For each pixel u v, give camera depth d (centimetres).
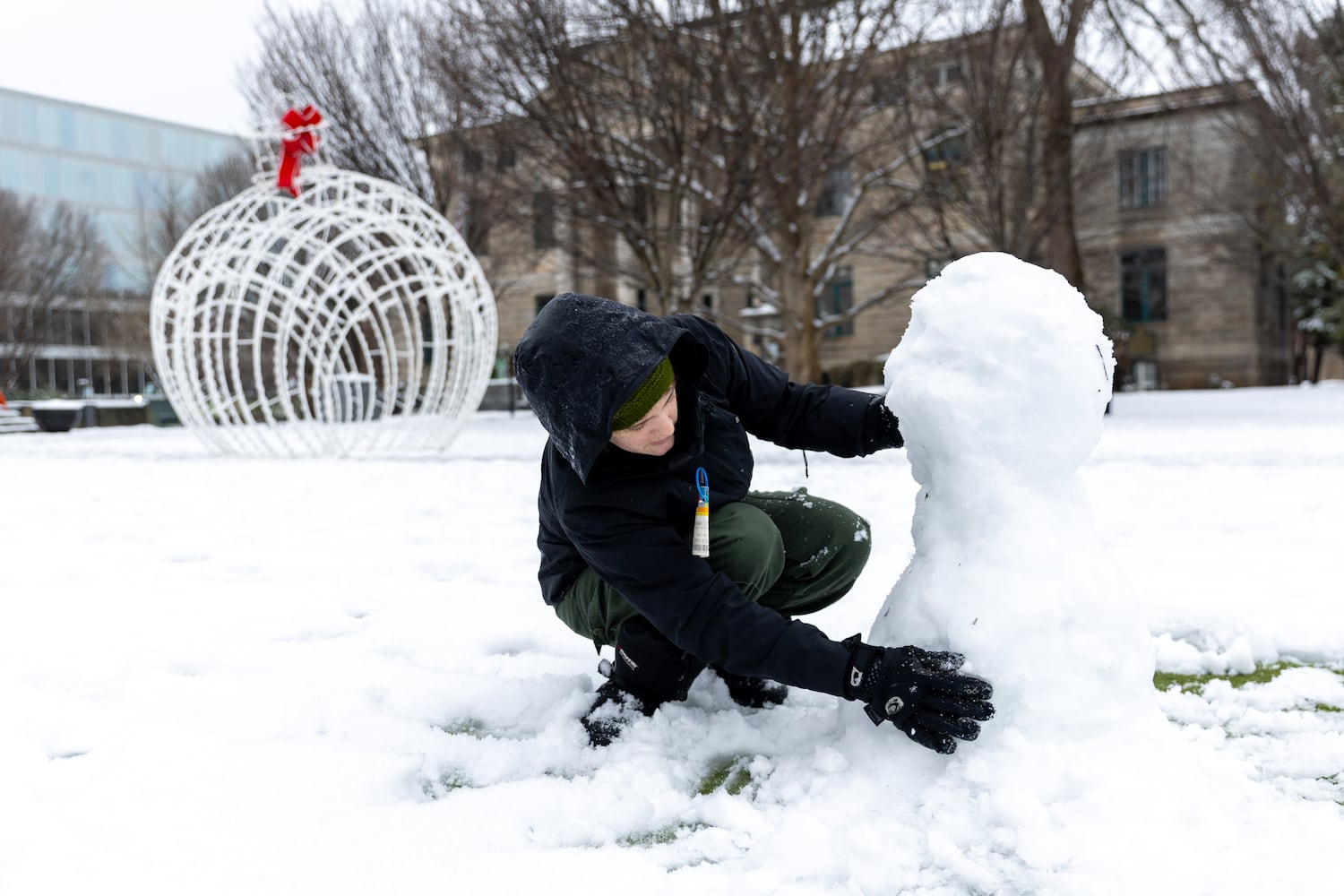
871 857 136
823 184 1551
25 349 3003
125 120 5106
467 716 211
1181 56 1317
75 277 3108
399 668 244
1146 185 2634
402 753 187
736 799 156
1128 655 154
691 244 1375
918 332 161
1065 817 140
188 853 146
